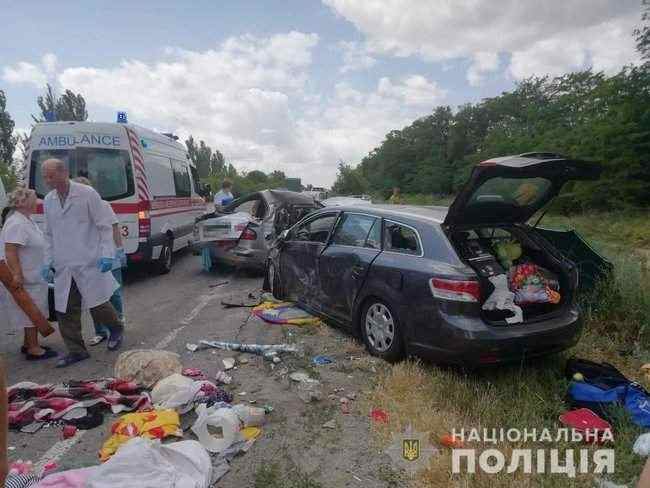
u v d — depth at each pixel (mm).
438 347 4078
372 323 4840
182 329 5887
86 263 4695
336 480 2936
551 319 4270
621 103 25828
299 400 3945
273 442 3342
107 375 4539
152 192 8977
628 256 7137
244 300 7227
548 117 46375
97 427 3539
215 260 9320
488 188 4293
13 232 4688
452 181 65250
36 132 8062
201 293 7926
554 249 4758
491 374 4410
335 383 4246
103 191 8094
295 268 6344
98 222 4719
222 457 3109
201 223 9305
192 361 4812
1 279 4648
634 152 22672
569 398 3922
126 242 8227
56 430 3486
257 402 3914
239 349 5062
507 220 4891
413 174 74562
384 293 4578
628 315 5488
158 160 9578
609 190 23312
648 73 25297
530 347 4043
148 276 9500
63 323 4750
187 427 3486
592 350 5023
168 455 2879
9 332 5867
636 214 21484
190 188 11859
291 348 4984
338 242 5566
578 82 47250
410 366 4348
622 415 3572
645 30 25141
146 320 6320
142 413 3498
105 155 8117
